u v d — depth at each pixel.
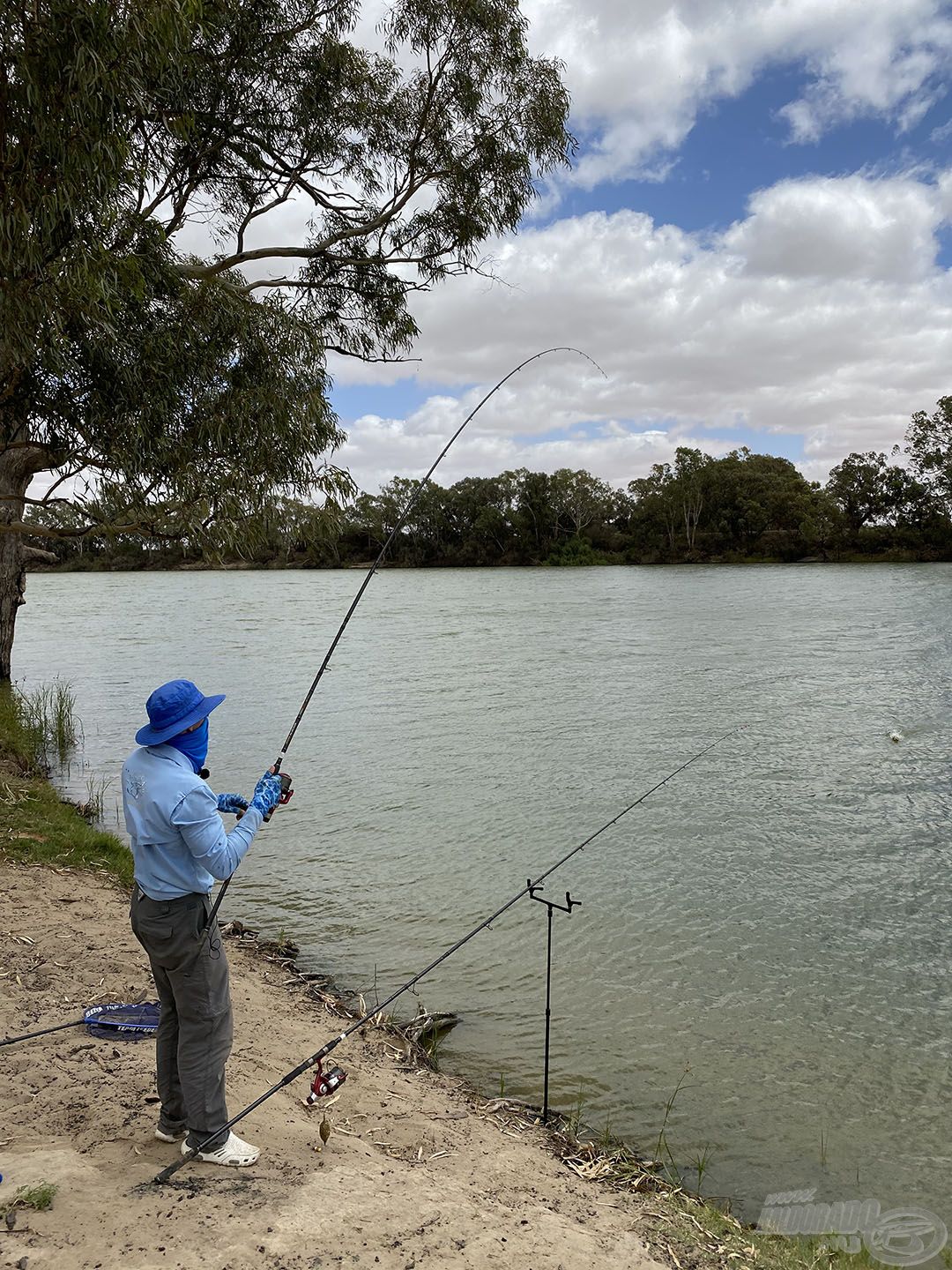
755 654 26.34
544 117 16.16
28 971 5.64
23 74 7.25
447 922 8.01
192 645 33.06
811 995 6.54
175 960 3.19
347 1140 4.03
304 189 16.33
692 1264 3.46
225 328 11.06
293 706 19.83
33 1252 2.68
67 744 16.27
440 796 12.35
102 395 9.63
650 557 110.00
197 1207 3.02
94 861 9.00
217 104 13.85
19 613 51.34
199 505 10.57
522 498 114.25
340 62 14.85
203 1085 3.29
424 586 75.62
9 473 14.19
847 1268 3.68
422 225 17.08
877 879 8.85
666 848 9.98
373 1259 2.93
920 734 15.27
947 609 38.94
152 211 13.77
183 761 3.22
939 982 6.69
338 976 6.89
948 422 91.12
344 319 17.86
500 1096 5.19
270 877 9.24
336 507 11.52
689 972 6.94
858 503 97.88
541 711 18.45
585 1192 4.04
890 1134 4.89
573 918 8.04
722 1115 5.07
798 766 13.41
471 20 15.06
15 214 7.46
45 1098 3.90
